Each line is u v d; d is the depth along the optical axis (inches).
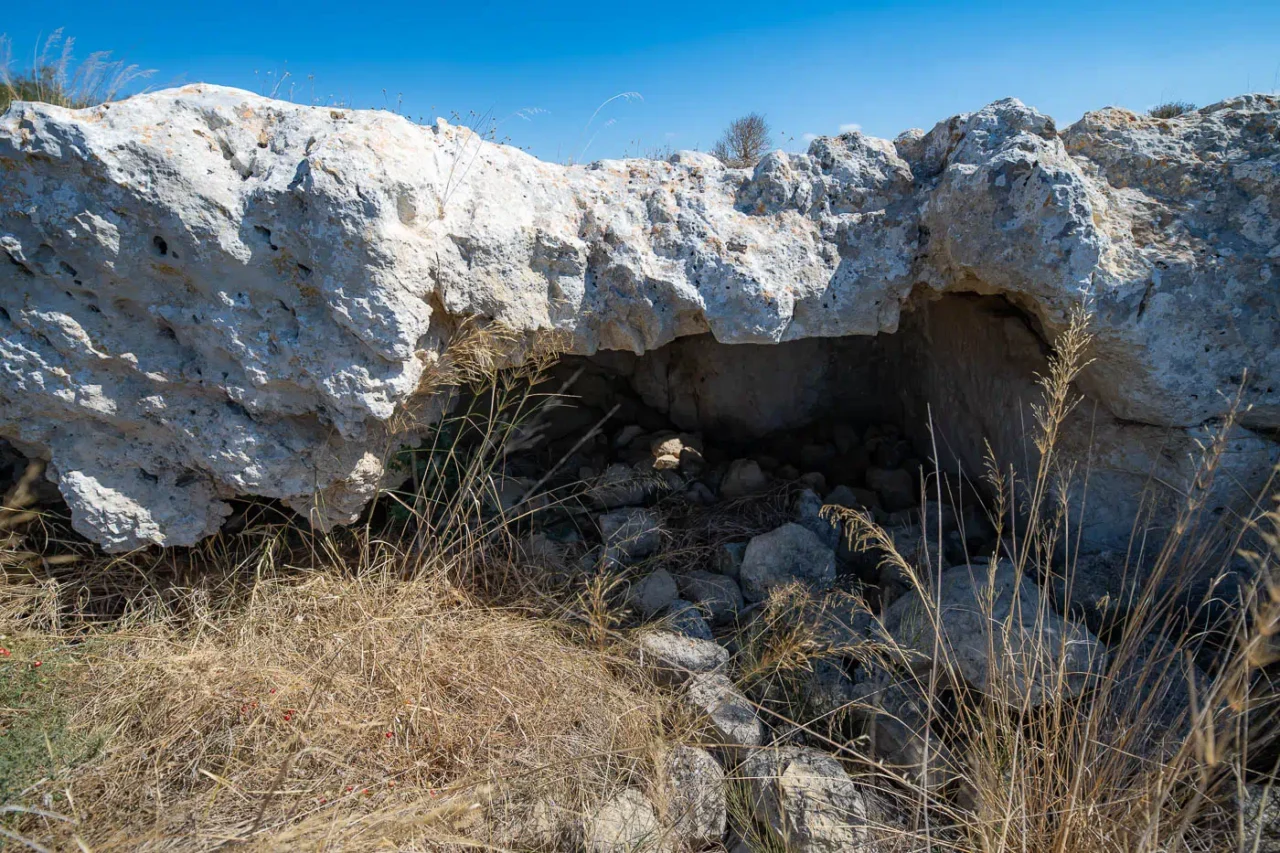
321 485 91.7
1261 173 89.3
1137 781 69.1
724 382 149.9
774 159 99.2
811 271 96.2
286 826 65.8
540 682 86.7
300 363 83.8
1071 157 97.5
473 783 74.0
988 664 74.2
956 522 115.3
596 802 75.2
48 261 79.5
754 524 119.2
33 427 86.6
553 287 94.0
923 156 102.0
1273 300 86.8
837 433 148.5
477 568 105.1
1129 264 87.0
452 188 87.4
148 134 77.3
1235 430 90.9
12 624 85.9
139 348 84.1
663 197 98.0
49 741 70.0
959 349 122.6
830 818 73.4
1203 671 83.7
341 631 87.7
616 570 109.0
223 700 77.7
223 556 99.7
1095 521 100.7
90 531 88.4
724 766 83.6
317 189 76.8
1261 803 59.4
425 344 88.7
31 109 74.9
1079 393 98.8
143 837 63.6
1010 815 63.7
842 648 88.3
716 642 97.7
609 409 156.0
